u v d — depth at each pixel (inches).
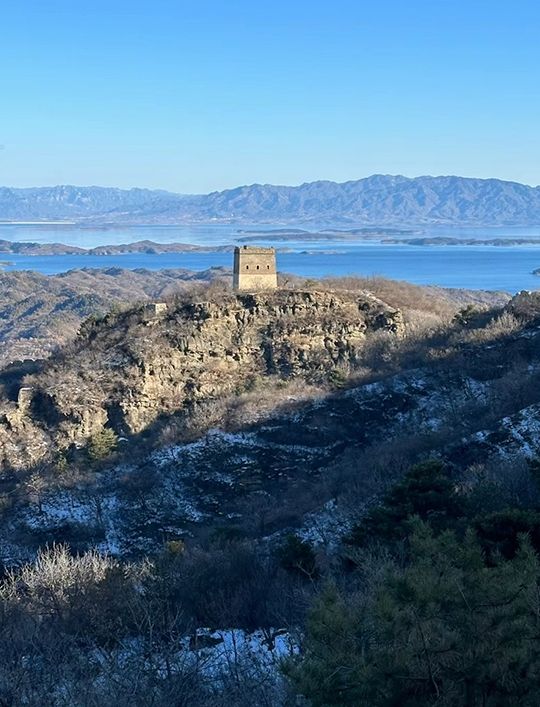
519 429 1904.5
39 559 1808.6
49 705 683.4
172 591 1142.3
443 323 3095.5
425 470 1230.9
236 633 1042.1
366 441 2458.2
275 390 2763.3
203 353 2950.3
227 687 772.0
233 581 1195.9
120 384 2812.5
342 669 571.2
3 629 932.6
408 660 558.9
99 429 2706.7
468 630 568.1
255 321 3058.6
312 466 2400.3
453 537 677.9
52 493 2415.1
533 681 558.6
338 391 2669.8
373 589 705.6
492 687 559.5
